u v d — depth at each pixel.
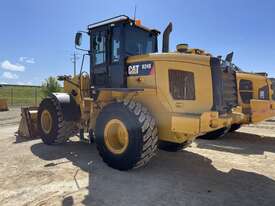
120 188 3.69
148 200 3.32
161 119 4.39
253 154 5.84
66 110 6.00
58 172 4.35
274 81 8.90
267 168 4.79
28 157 5.29
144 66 4.75
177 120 4.15
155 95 4.51
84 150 5.92
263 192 3.65
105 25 5.45
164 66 4.50
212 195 3.51
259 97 7.73
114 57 5.28
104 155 4.66
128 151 4.25
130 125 4.23
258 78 7.76
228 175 4.36
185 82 4.31
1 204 3.17
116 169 4.50
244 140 7.49
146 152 4.18
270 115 6.96
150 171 4.46
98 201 3.27
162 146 5.77
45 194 3.46
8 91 43.66
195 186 3.83
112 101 5.13
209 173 4.44
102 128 4.67
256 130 9.45
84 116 5.86
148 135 4.15
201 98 4.19
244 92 7.30
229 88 4.75
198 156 5.58
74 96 6.34
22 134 7.61
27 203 3.20
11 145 6.46
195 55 4.38
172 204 3.22
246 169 4.71
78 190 3.60
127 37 5.19
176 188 3.73
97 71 5.67
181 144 5.68
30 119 7.42
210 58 4.19
